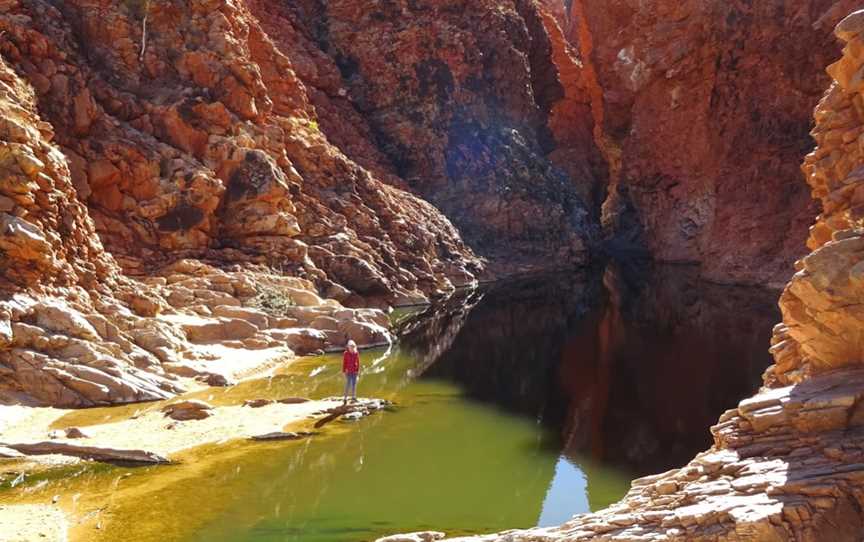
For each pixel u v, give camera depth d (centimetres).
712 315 3269
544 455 1522
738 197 4669
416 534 1050
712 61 4975
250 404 1748
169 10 3142
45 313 1798
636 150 5675
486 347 2655
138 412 1648
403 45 5153
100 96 2822
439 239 4338
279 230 3011
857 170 1102
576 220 5594
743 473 797
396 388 2044
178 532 1101
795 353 1032
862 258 850
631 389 2062
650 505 838
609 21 5859
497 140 5278
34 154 2008
